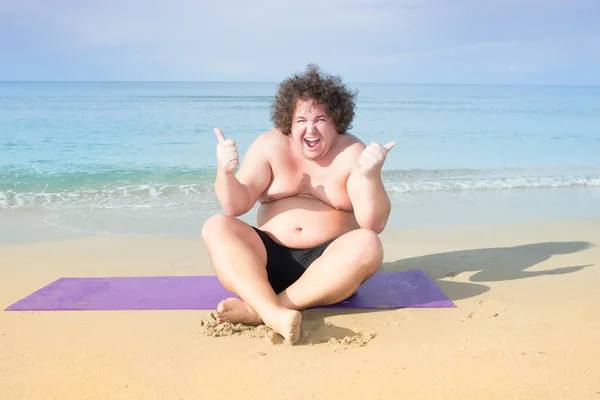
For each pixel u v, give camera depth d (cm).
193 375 275
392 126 2117
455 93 7219
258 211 407
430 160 1265
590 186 954
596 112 3172
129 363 291
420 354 294
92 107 3061
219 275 348
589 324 330
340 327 338
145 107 3142
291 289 357
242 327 337
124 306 380
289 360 291
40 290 414
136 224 665
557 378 261
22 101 3628
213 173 1032
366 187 355
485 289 411
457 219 699
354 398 247
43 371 283
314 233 382
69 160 1171
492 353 291
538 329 324
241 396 252
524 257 507
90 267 486
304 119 370
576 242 567
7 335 331
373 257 345
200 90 7250
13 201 784
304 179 389
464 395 247
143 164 1129
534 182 970
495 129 2036
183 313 368
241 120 2233
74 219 686
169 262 505
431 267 478
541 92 8325
